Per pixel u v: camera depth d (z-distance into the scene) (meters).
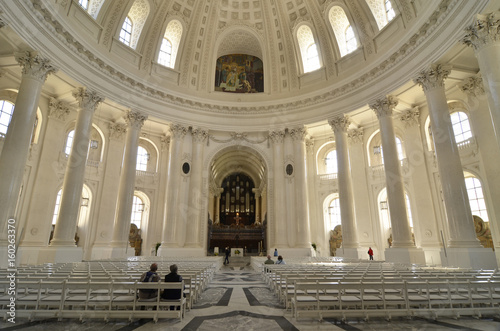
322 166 22.91
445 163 12.16
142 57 19.75
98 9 17.11
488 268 10.30
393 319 5.14
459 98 15.27
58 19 13.37
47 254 12.72
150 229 20.80
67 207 13.79
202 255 19.16
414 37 14.02
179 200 19.72
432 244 16.12
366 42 18.09
